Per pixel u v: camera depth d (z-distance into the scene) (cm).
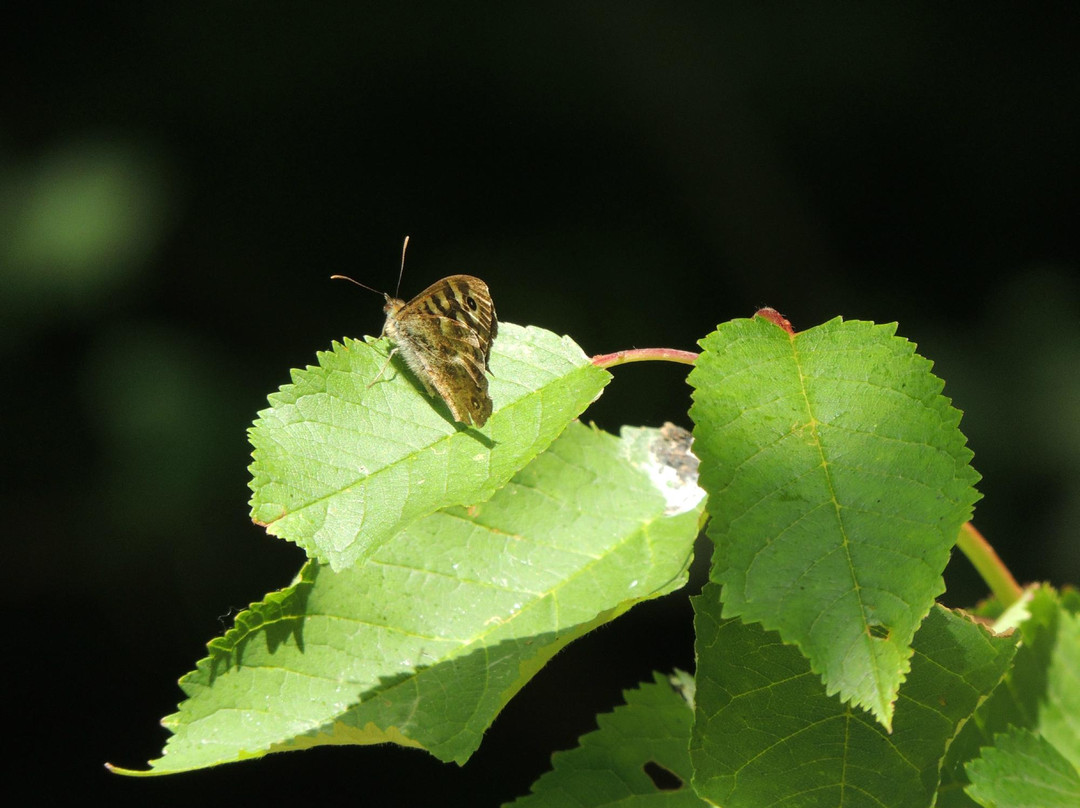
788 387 186
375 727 189
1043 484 379
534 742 384
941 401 186
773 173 466
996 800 187
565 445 192
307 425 187
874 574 184
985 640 188
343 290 444
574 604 190
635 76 466
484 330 189
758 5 468
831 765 187
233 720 188
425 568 190
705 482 185
